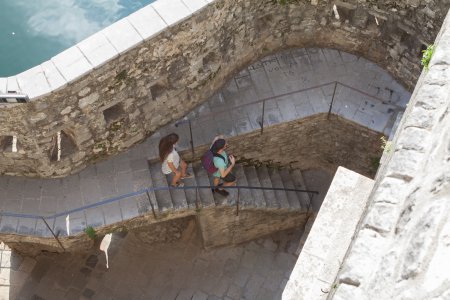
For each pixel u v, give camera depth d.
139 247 9.96
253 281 9.79
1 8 8.84
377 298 2.48
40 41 8.76
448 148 2.58
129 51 6.79
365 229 2.89
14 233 7.41
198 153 8.50
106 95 7.13
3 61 8.64
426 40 8.09
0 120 6.67
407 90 8.98
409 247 2.40
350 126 8.77
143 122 8.10
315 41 9.33
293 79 9.02
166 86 7.96
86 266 9.71
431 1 7.60
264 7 8.24
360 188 4.27
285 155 9.70
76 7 9.02
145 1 9.14
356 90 8.68
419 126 3.08
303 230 10.28
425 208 2.47
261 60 9.23
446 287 2.04
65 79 6.48
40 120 6.77
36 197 7.73
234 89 8.89
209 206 8.27
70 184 7.89
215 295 9.65
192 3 7.10
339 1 8.39
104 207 7.75
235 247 10.08
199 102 8.71
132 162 8.15
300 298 3.89
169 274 9.79
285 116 8.66
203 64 8.27
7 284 9.44
